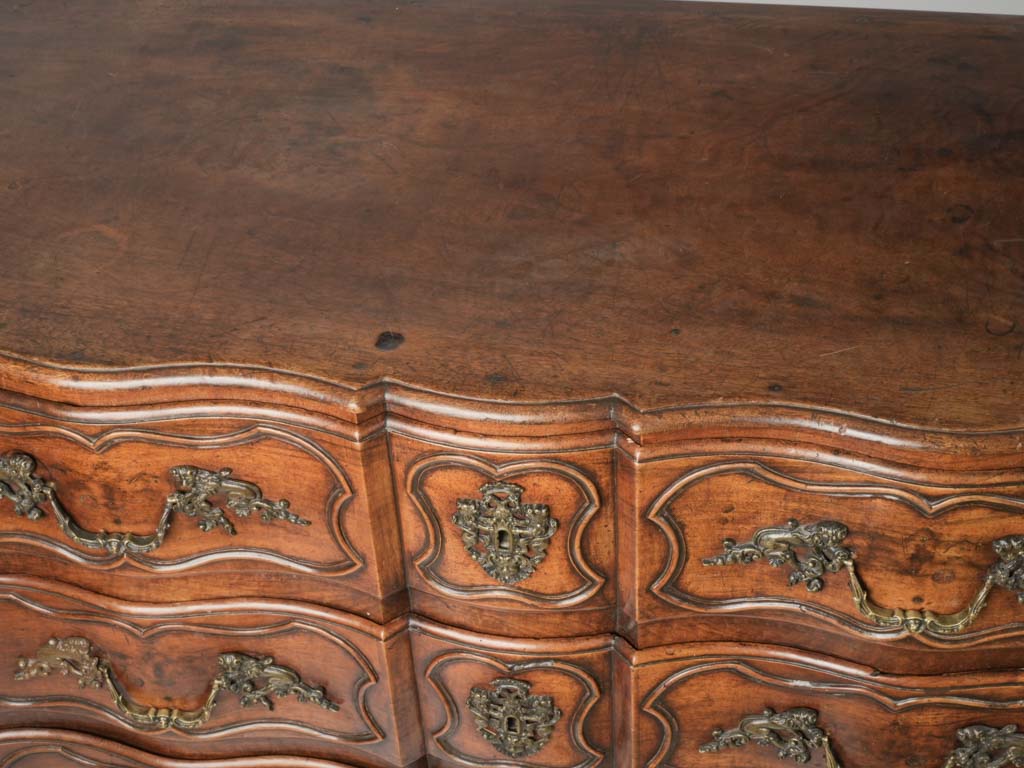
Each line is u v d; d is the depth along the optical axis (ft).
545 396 3.04
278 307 3.39
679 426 2.99
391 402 3.14
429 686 3.81
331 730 4.03
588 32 4.91
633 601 3.42
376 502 3.34
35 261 3.63
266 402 3.22
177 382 3.20
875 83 4.42
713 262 3.50
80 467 3.48
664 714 3.65
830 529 3.12
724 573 3.33
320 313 3.35
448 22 5.03
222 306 3.40
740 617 3.45
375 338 3.25
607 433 3.10
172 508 3.50
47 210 3.89
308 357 3.18
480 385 3.08
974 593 3.18
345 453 3.22
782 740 3.65
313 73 4.67
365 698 3.86
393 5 5.20
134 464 3.43
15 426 3.43
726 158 4.01
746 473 3.09
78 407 3.33
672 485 3.12
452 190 3.92
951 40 4.71
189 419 3.28
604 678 3.67
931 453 2.87
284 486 3.39
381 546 3.45
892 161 3.95
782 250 3.53
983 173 3.86
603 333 3.23
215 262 3.60
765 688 3.57
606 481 3.19
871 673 3.41
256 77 4.66
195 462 3.39
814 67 4.56
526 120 4.30
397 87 4.55
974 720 3.46
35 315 3.38
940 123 4.15
